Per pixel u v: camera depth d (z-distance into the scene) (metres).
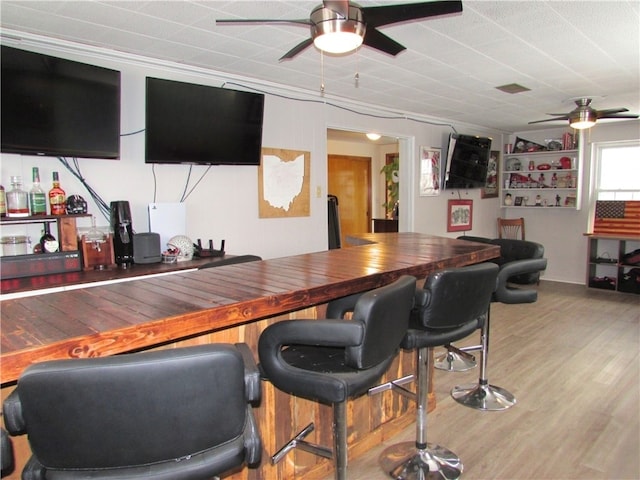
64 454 0.88
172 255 3.14
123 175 3.20
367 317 1.34
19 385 0.81
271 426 1.86
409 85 4.11
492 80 3.92
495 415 2.70
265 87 3.98
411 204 5.68
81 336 1.04
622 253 6.00
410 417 2.60
